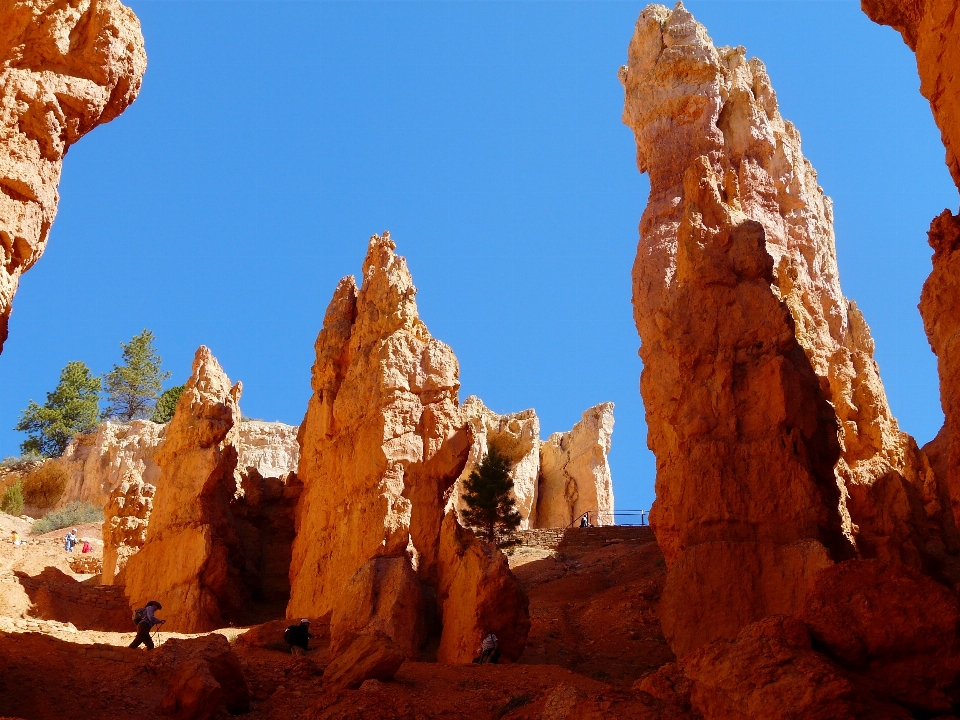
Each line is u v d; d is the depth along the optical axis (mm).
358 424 26703
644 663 23656
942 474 32188
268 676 19125
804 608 13750
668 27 45156
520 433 54969
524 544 39062
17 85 16875
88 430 70188
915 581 13562
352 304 31297
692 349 22734
